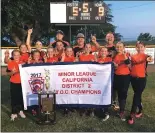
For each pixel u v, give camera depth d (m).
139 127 6.58
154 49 20.98
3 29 26.34
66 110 7.52
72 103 7.32
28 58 7.59
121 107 7.14
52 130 6.39
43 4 26.61
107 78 7.17
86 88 7.26
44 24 28.67
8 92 10.47
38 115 7.25
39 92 6.90
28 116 7.43
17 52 7.16
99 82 7.21
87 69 7.21
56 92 7.29
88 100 7.28
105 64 7.15
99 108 7.33
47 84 7.23
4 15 26.05
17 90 7.17
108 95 7.18
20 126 6.68
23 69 7.16
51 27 28.81
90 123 6.84
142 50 6.98
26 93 7.21
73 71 7.24
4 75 15.30
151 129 6.45
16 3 25.59
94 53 8.22
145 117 7.32
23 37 28.30
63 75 7.27
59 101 7.35
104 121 6.98
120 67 7.06
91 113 7.39
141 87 6.95
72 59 7.55
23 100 7.15
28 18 27.41
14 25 27.12
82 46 7.96
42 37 30.59
